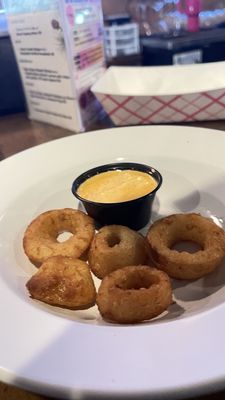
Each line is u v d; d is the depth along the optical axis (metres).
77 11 0.29
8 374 0.11
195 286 0.17
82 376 0.11
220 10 0.45
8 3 0.30
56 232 0.21
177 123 0.32
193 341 0.12
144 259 0.18
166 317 0.15
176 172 0.25
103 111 0.36
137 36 0.40
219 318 0.13
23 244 0.20
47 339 0.13
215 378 0.11
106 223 0.21
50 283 0.16
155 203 0.24
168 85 0.33
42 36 0.30
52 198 0.24
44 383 0.11
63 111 0.33
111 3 0.45
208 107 0.30
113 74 0.34
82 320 0.15
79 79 0.31
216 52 0.39
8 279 0.17
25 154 0.27
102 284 0.16
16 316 0.14
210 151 0.26
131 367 0.11
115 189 0.22
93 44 0.32
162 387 0.11
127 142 0.28
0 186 0.24
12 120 0.37
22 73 0.34
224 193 0.23
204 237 0.19
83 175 0.23
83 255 0.19
